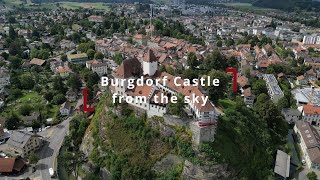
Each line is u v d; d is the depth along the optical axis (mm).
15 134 187000
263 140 173875
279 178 163375
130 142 158625
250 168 155875
